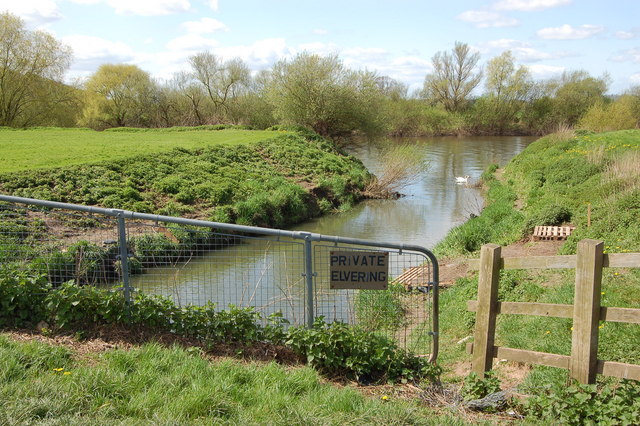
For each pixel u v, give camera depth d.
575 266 5.03
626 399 4.82
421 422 4.47
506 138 73.19
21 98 49.66
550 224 15.48
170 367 5.19
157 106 64.56
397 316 7.47
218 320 6.01
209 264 9.48
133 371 5.05
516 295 9.71
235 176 24.84
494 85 79.62
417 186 32.31
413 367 5.90
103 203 18.36
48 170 19.55
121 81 61.75
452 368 7.34
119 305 6.05
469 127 79.12
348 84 38.72
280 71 39.53
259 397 4.75
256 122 54.97
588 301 4.93
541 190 21.38
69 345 5.59
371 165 39.66
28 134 38.38
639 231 12.21
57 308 6.02
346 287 5.80
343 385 5.55
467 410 5.20
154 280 7.53
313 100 38.53
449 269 13.38
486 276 5.55
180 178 22.30
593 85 79.12
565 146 34.19
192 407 4.37
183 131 43.53
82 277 6.64
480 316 5.62
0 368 4.66
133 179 21.14
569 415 4.73
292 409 4.41
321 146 35.44
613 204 14.49
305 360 5.88
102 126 62.62
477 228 16.80
